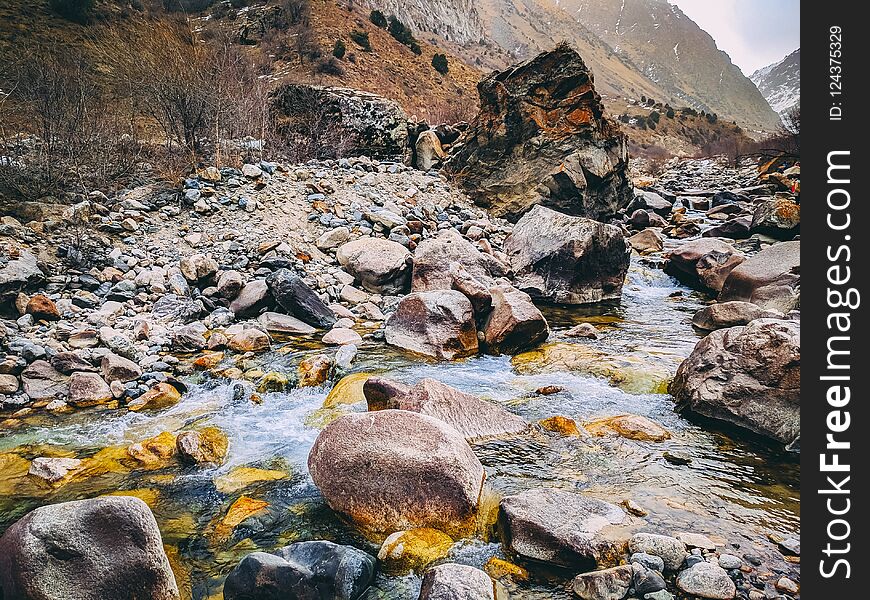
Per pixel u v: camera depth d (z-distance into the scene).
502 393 6.14
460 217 13.56
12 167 9.41
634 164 38.03
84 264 8.20
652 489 4.25
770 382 5.10
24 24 21.56
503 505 3.75
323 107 16.20
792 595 3.11
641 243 14.15
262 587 3.08
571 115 14.88
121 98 13.12
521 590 3.24
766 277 8.95
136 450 4.73
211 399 5.89
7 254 7.55
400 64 36.03
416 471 3.81
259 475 4.48
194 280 8.40
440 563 3.45
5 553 2.96
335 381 6.43
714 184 26.31
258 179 11.72
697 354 5.82
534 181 14.54
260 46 31.67
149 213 10.01
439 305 7.52
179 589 3.24
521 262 10.78
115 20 24.27
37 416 5.42
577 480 4.38
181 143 12.15
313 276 9.23
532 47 118.81
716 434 5.20
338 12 37.84
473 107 29.83
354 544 3.67
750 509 4.00
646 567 3.24
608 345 7.79
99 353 6.29
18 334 6.47
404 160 16.06
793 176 21.69
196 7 33.41
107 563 2.98
